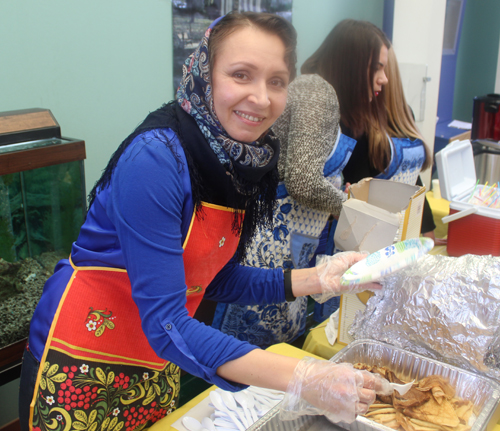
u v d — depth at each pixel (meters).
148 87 2.14
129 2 1.96
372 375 0.79
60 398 0.92
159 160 0.78
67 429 0.93
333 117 1.58
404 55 3.35
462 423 0.96
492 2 4.37
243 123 0.82
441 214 2.21
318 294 1.10
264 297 1.09
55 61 1.79
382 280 1.10
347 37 1.90
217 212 0.89
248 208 0.97
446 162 1.83
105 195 0.87
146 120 0.86
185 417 1.00
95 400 0.95
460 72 4.64
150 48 2.10
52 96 1.81
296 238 1.71
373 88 1.92
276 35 0.79
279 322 1.80
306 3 2.88
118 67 2.00
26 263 1.34
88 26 1.85
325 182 1.57
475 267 1.06
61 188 1.33
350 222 1.19
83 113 1.92
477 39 4.55
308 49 3.02
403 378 1.10
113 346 0.94
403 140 2.07
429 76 3.35
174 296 0.76
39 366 0.93
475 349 1.03
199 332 0.75
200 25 2.27
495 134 3.14
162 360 1.03
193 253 0.89
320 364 0.76
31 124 1.30
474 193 1.89
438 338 1.07
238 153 0.86
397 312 1.10
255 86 0.80
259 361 0.75
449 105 4.48
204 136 0.84
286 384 0.74
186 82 0.85
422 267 1.10
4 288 1.30
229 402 1.03
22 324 1.28
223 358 0.74
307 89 1.58
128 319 0.93
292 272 1.11
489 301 1.02
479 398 1.00
